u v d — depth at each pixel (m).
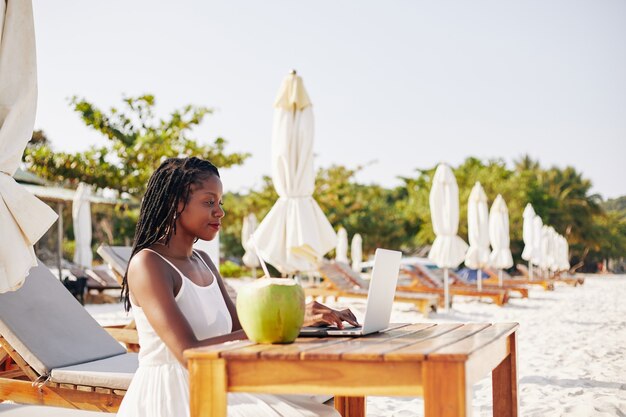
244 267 30.84
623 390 5.09
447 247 11.98
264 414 2.23
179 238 2.50
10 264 3.05
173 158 2.54
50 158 25.89
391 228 39.41
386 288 2.34
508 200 43.59
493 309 13.36
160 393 2.29
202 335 2.40
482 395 4.93
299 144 7.10
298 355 1.78
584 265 59.97
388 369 1.74
